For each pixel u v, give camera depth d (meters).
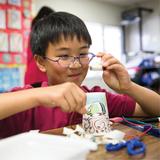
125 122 0.68
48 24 0.77
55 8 4.55
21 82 3.34
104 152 0.44
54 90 0.56
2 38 3.17
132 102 0.84
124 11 5.70
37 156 0.40
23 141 0.42
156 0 5.31
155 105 0.81
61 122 0.75
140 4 5.59
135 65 4.26
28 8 3.41
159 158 0.41
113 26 5.64
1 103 0.56
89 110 0.56
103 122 0.56
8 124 0.68
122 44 5.80
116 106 0.83
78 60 0.72
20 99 0.57
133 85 0.78
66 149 0.39
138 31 5.64
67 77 0.73
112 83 0.77
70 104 0.54
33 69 1.21
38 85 0.94
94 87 0.92
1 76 3.18
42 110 0.76
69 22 0.75
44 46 0.76
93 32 5.30
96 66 0.75
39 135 0.44
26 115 0.74
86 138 0.51
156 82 4.13
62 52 0.72
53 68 0.73
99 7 5.34
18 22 3.30
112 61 0.75
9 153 0.40
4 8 3.18
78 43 0.72
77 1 4.92
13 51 3.27
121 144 0.46
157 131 0.56
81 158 0.39
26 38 3.38
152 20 5.41
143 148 0.44
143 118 0.79
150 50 5.46
